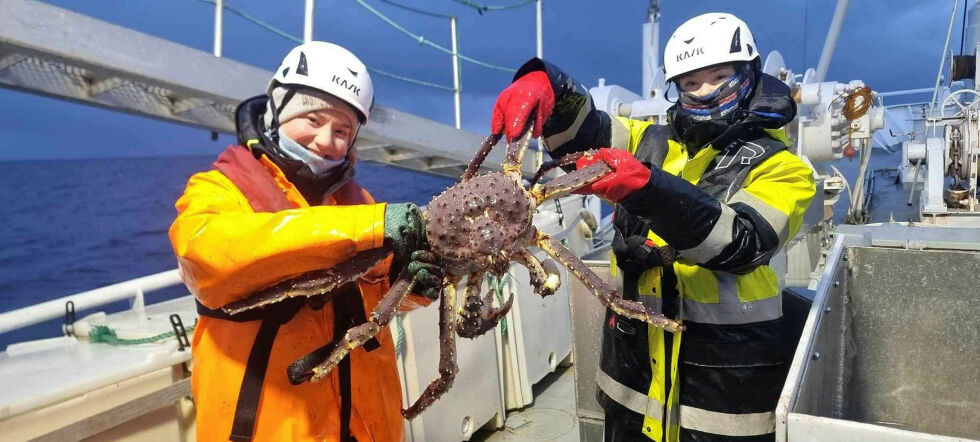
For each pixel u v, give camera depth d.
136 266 13.48
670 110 2.11
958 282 2.20
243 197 1.50
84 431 1.85
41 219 22.55
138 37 2.86
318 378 1.40
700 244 1.65
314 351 1.46
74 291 11.45
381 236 1.39
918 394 2.29
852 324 2.38
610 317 2.22
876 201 6.86
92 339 2.27
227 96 3.31
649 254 1.96
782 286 2.54
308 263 1.35
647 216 1.63
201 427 1.59
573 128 2.21
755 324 1.92
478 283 1.62
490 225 1.50
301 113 1.58
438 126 4.49
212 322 1.58
